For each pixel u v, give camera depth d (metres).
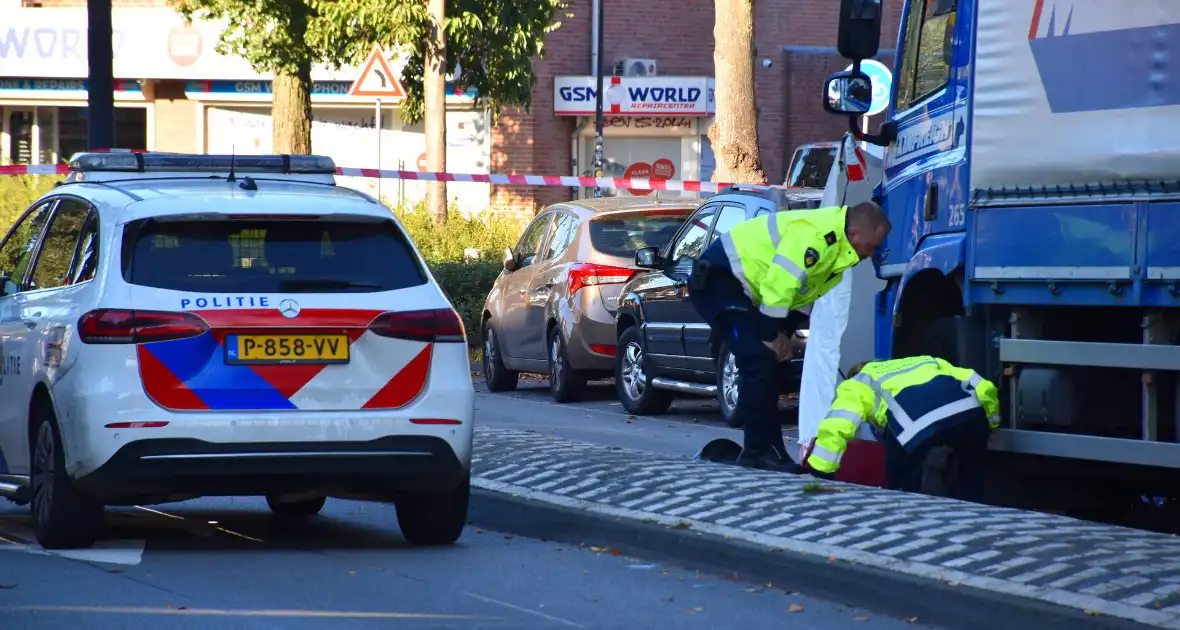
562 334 34.34
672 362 30.86
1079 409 16.41
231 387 15.89
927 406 17.69
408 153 74.62
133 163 19.00
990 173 16.69
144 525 19.20
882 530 15.45
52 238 18.36
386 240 17.00
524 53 56.50
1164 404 15.75
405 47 55.12
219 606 14.17
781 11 76.25
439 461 16.45
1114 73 15.73
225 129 75.00
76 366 15.93
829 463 18.75
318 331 16.11
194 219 16.50
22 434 17.56
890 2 71.25
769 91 76.25
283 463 15.94
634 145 75.94
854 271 20.52
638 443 27.12
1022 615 12.74
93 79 29.86
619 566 16.36
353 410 16.17
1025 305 16.53
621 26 75.31
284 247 16.58
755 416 20.56
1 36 74.06
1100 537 14.73
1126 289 15.55
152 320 15.82
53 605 14.09
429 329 16.55
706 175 75.88
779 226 20.14
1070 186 16.03
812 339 20.86
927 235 18.25
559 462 20.75
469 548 17.56
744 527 16.20
